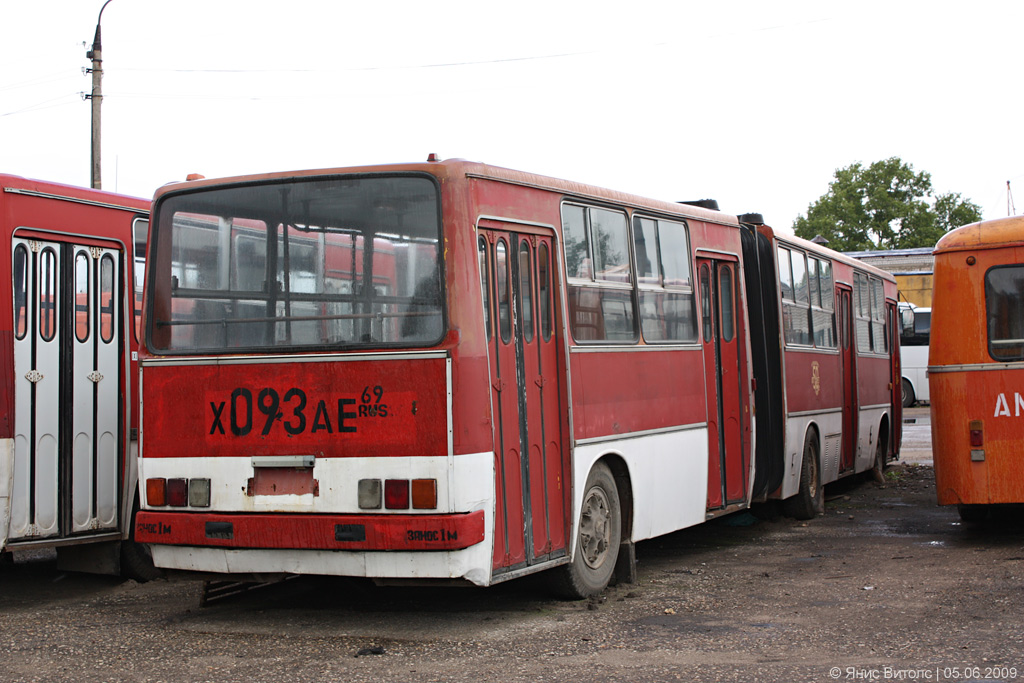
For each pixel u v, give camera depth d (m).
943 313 10.77
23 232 8.60
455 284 7.03
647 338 9.44
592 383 8.47
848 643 6.87
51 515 8.81
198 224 7.79
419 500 6.89
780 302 12.38
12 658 6.77
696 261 10.59
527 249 7.87
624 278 9.15
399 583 6.96
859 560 10.12
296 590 8.93
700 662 6.45
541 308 7.98
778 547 11.12
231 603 8.50
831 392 14.47
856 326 16.12
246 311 7.54
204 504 7.45
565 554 8.08
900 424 19.47
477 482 6.95
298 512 7.19
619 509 8.91
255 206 7.62
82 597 8.98
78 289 9.08
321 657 6.68
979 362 10.55
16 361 8.52
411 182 7.23
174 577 7.64
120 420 9.41
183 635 7.37
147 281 7.89
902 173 67.94
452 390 6.92
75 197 9.04
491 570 7.09
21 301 8.59
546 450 7.89
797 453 12.79
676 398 9.86
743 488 11.28
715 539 11.77
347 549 7.00
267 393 7.34
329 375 7.18
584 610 8.03
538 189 8.02
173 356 7.65
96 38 22.95
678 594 8.63
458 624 7.59
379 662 6.55
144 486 7.67
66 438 8.95
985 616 7.53
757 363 11.85
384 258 7.21
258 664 6.53
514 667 6.39
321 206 7.43
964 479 10.59
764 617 7.71
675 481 9.77
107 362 9.31
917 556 10.20
